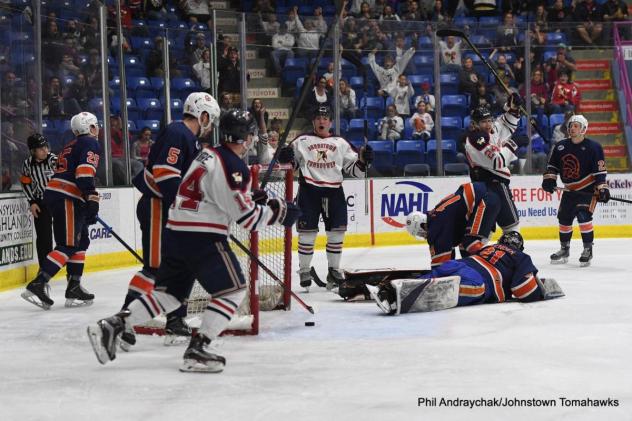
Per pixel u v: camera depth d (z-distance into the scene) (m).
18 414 4.18
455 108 14.94
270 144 13.76
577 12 18.06
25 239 9.98
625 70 15.82
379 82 14.58
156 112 13.80
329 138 8.74
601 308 7.09
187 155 5.91
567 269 10.41
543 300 7.52
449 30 9.50
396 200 14.26
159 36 13.97
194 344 4.95
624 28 15.56
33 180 9.28
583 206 10.76
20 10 10.36
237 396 4.41
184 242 4.94
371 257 12.27
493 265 7.36
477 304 7.33
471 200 8.12
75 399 4.44
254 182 6.47
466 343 5.71
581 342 5.68
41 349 5.93
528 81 14.87
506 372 4.83
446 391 4.41
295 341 5.93
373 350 5.54
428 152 14.63
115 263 11.78
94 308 8.05
